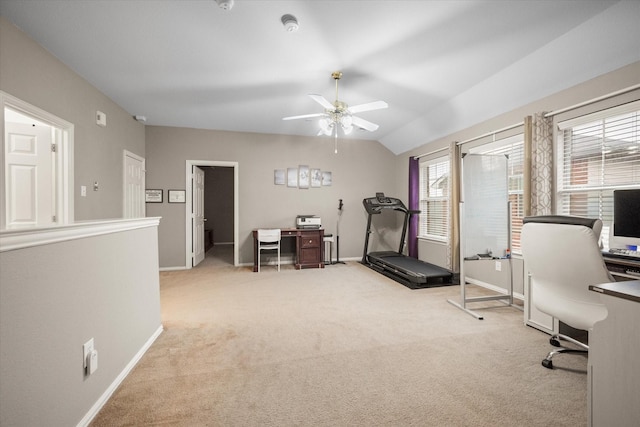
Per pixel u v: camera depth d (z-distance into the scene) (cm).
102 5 203
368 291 374
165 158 501
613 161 250
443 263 476
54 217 281
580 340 233
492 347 219
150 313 224
